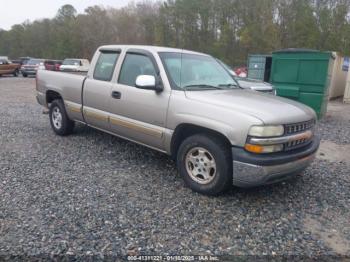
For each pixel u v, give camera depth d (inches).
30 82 877.2
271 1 1414.9
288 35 1371.8
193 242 121.7
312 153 163.9
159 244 119.4
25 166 191.2
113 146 235.8
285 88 395.9
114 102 199.6
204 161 158.1
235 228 132.6
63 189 160.9
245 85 342.3
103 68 216.5
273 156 143.5
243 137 141.3
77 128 282.5
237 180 146.3
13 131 274.8
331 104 578.9
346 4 1312.7
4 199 148.4
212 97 160.6
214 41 1791.3
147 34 2262.6
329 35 1306.6
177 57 190.1
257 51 1398.9
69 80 239.8
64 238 120.2
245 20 1619.1
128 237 122.6
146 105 179.5
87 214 137.6
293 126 150.4
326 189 175.3
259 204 153.9
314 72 374.9
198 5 1868.8
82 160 204.8
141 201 151.6
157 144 179.9
